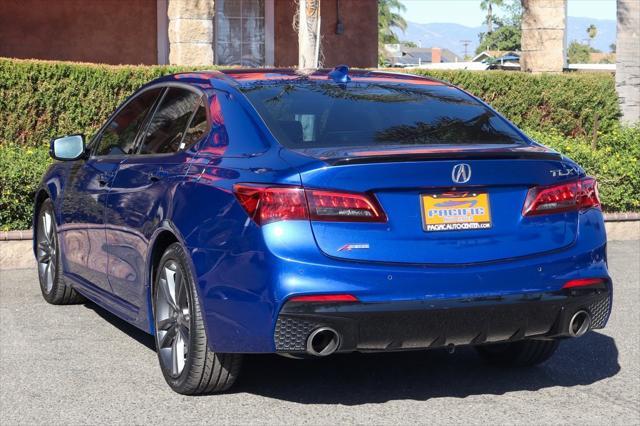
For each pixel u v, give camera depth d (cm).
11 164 1097
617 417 557
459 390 607
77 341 728
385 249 516
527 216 545
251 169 537
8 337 740
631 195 1300
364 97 615
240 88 609
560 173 556
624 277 1006
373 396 592
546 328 549
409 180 519
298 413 559
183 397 588
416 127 588
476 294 527
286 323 508
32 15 1991
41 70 1373
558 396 597
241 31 2227
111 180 687
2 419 552
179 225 566
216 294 535
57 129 1394
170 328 595
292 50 2259
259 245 512
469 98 646
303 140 558
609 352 706
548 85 1706
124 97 1420
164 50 2077
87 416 555
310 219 510
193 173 576
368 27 2278
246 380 623
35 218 877
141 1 2061
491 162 534
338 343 514
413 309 516
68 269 793
